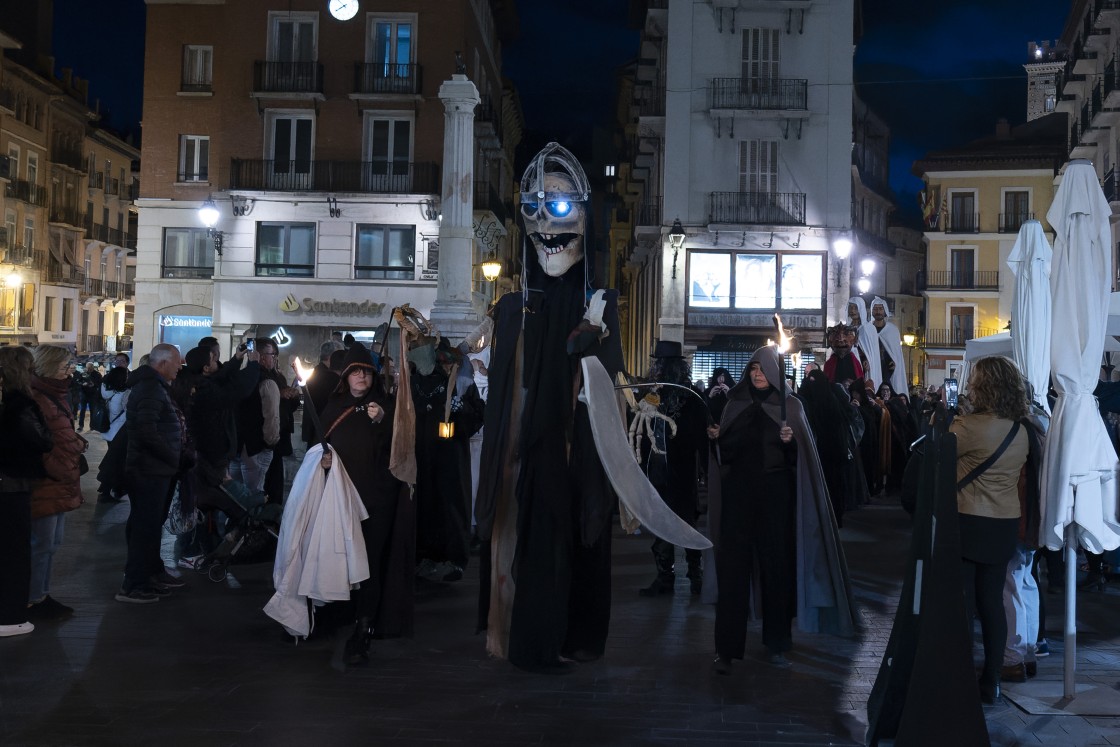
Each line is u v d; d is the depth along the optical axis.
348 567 6.12
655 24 35.75
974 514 5.65
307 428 6.78
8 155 47.59
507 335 6.04
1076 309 5.94
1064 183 6.09
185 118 38.91
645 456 8.48
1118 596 9.05
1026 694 5.88
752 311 33.34
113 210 61.19
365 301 36.94
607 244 69.50
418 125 37.16
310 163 37.19
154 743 4.80
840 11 33.25
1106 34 36.53
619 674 6.12
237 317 37.16
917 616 4.97
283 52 37.66
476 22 40.81
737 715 5.40
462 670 6.14
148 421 7.78
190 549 9.45
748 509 6.34
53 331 53.25
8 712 5.21
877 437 16.42
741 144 33.47
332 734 4.96
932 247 57.12
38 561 7.25
